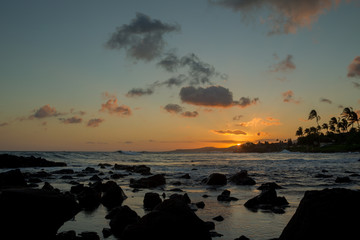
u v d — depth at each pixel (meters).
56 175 26.75
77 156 71.31
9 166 35.97
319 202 5.56
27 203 6.74
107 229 8.03
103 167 39.38
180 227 6.32
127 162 56.88
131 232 6.18
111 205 12.41
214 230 8.08
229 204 12.41
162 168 38.31
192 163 52.62
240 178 21.89
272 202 12.09
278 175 26.94
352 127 147.75
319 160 59.34
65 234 7.27
